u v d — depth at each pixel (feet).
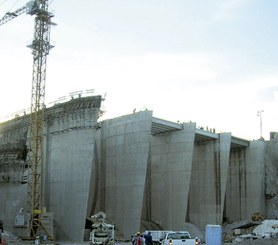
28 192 242.58
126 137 254.27
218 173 297.33
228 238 245.04
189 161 271.49
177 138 277.23
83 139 240.94
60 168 249.96
